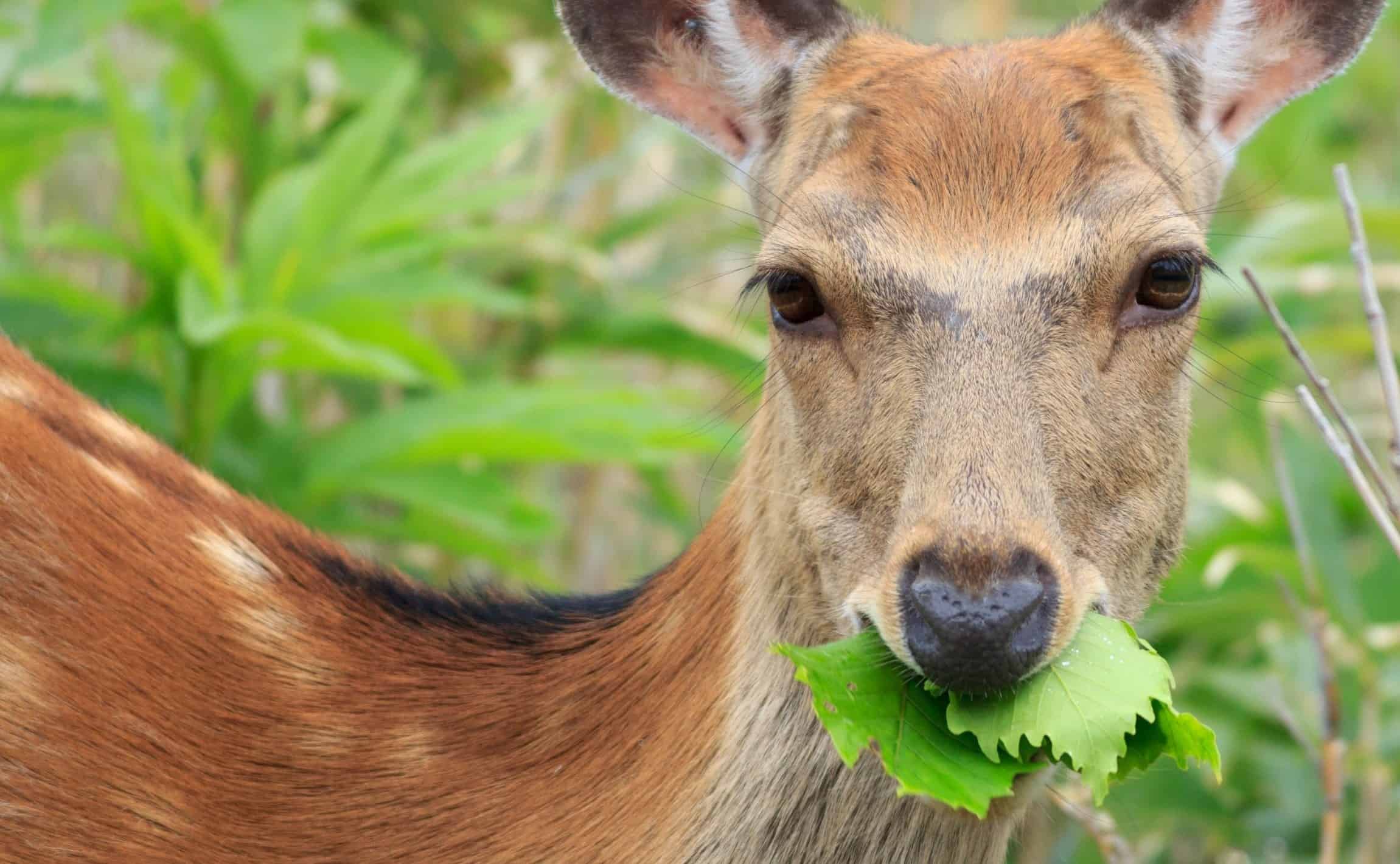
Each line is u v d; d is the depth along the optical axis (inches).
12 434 270.2
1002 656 214.7
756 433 265.6
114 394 405.1
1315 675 419.8
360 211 407.5
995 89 248.4
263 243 404.8
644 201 584.7
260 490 392.2
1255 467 561.6
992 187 239.0
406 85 406.3
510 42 538.6
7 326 392.5
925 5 641.0
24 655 257.6
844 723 223.9
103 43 514.6
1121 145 245.9
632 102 299.7
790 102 278.4
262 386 483.8
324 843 259.6
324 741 265.4
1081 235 234.8
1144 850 422.3
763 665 253.3
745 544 260.5
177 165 404.8
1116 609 240.8
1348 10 295.9
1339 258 529.0
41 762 254.7
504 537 400.8
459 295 404.2
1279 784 418.0
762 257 247.9
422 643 278.2
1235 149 296.7
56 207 561.9
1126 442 237.6
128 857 254.7
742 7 285.7
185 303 372.2
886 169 243.3
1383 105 677.9
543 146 573.0
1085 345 233.9
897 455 229.8
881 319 235.3
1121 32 271.7
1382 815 382.9
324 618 276.8
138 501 276.1
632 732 260.8
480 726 267.3
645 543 570.9
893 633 220.8
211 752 261.3
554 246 486.3
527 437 381.1
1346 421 284.7
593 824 257.1
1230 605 434.3
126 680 260.8
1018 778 238.2
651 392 418.9
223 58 441.1
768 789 251.1
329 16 509.4
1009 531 215.6
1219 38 281.1
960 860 253.6
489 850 258.5
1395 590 435.5
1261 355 496.4
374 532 409.4
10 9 476.7
